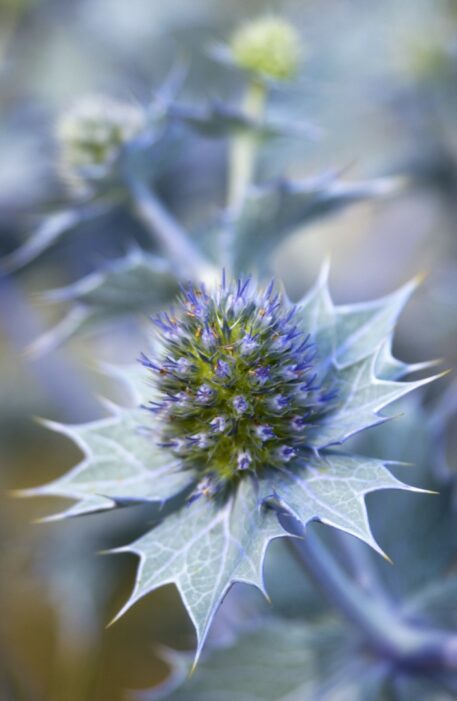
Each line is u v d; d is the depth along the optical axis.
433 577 0.25
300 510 0.19
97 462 0.21
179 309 0.21
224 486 0.20
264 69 0.27
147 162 0.27
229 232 0.26
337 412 0.20
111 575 0.32
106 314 0.26
